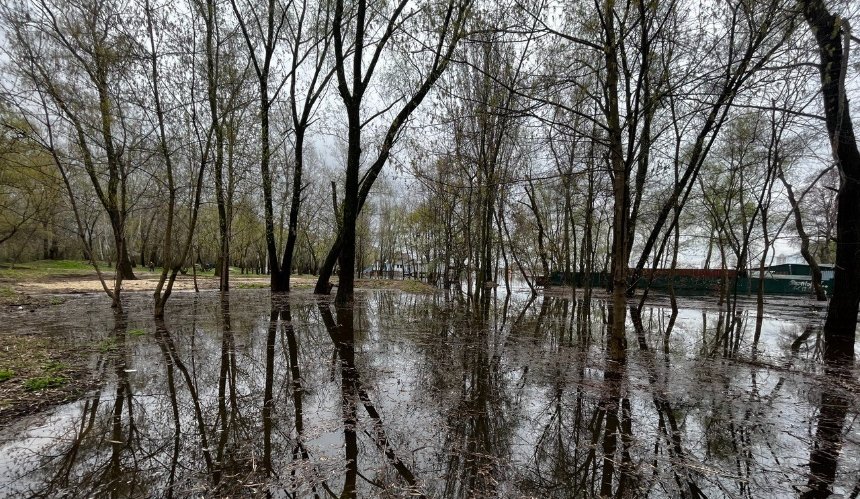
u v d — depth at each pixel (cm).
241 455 357
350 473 331
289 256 1894
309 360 672
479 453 371
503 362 678
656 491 316
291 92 1714
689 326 1217
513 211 2228
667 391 541
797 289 2734
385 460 353
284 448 371
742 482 331
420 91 1347
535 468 348
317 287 1780
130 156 1047
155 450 367
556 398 512
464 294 2311
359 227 4100
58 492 303
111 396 498
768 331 1139
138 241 4331
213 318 1102
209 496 298
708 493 315
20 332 862
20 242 2903
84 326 952
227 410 457
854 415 468
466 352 743
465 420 442
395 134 1458
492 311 1441
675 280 3027
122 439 387
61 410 454
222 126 1186
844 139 857
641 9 590
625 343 885
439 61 1202
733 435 415
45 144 921
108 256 4094
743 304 2044
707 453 378
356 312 1279
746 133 1332
